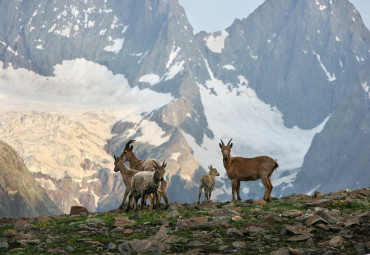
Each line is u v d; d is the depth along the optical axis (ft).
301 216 167.32
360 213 160.66
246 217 176.14
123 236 157.79
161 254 131.95
